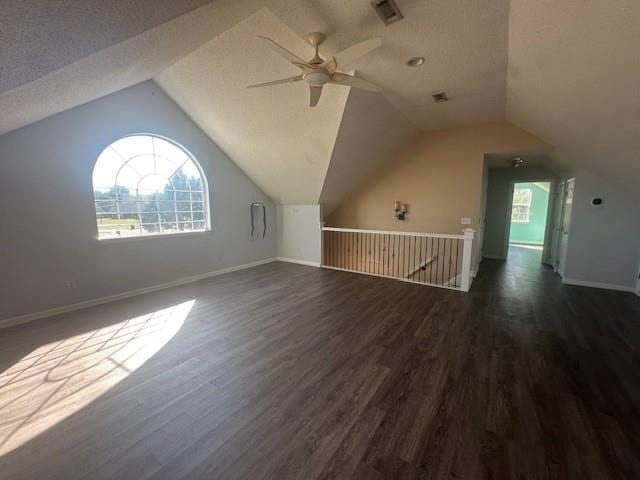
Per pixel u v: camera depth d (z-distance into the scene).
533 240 9.42
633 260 4.14
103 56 2.09
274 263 6.22
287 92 3.48
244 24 2.66
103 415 1.73
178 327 2.98
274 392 1.95
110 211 3.82
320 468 1.37
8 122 2.60
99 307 3.54
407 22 2.20
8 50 1.48
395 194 5.78
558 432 1.60
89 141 3.48
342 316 3.26
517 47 2.31
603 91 2.08
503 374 2.15
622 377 2.11
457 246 5.18
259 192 6.03
